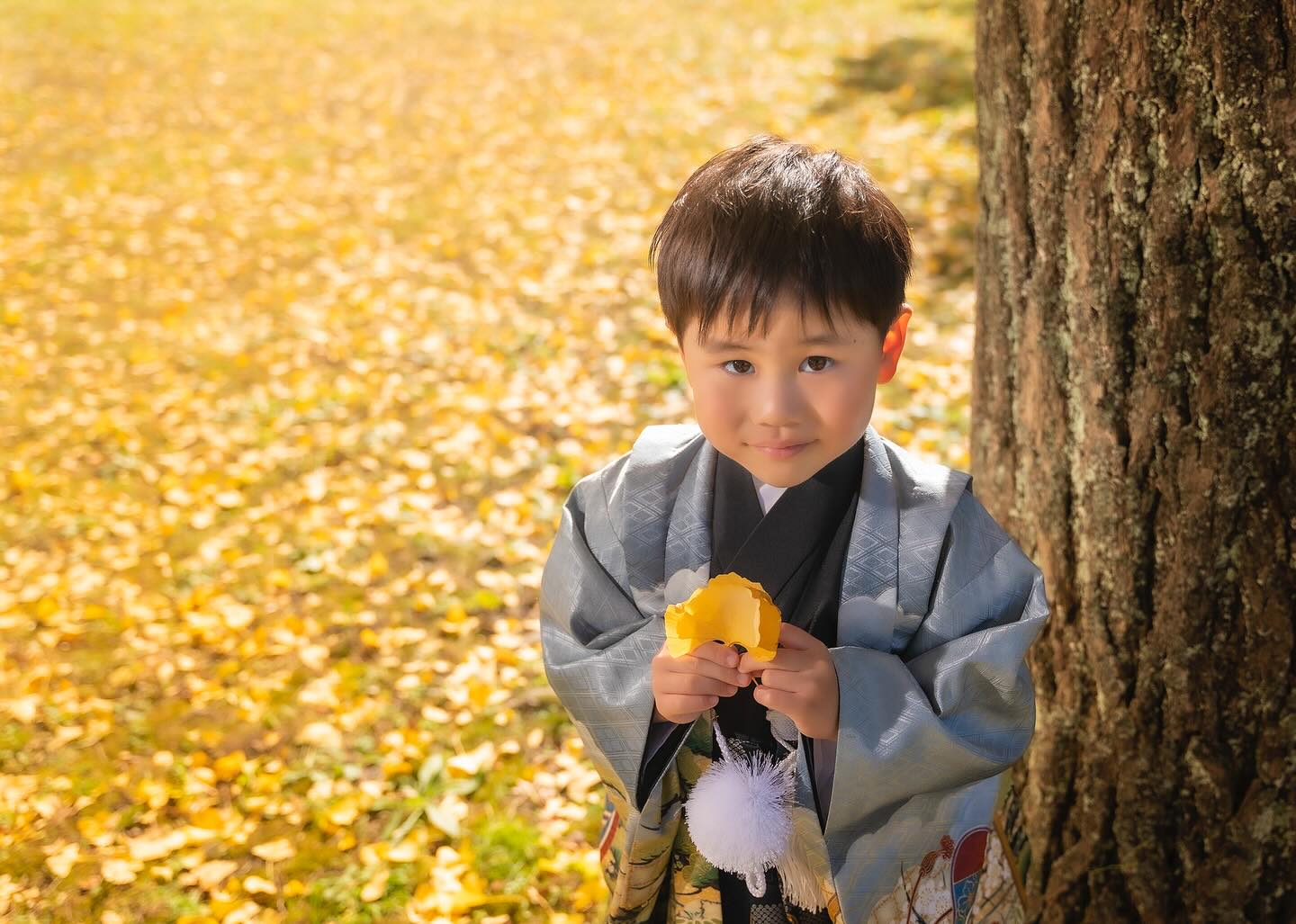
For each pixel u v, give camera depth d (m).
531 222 7.97
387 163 9.53
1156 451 1.99
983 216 2.37
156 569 4.59
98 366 6.37
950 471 1.77
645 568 1.81
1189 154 1.82
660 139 9.39
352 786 3.43
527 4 14.35
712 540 1.77
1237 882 2.10
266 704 3.78
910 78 10.12
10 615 4.32
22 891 3.11
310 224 8.30
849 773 1.60
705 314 1.47
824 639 1.75
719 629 1.48
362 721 3.69
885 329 1.51
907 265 1.55
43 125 10.63
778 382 1.48
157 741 3.64
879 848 1.72
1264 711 2.00
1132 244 1.92
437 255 7.66
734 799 1.58
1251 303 1.82
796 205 1.44
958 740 1.61
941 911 1.75
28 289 7.41
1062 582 2.22
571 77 11.38
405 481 5.11
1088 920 2.28
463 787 3.39
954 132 8.73
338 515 4.89
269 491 5.11
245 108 11.09
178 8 14.62
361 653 4.03
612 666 1.76
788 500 1.71
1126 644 2.11
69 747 3.64
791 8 13.13
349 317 6.84
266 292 7.26
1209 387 1.90
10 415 5.86
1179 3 1.77
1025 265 2.20
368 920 2.97
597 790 3.39
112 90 11.62
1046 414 2.19
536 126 10.07
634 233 7.67
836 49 11.28
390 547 4.62
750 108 9.92
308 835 3.26
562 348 6.23
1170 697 2.08
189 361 6.37
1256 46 1.72
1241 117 1.75
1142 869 2.19
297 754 3.58
